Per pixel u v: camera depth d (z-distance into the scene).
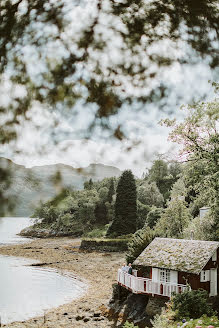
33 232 75.25
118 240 48.34
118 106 2.30
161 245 20.92
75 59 2.27
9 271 35.00
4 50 2.12
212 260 18.70
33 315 20.00
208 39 2.46
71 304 22.31
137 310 18.78
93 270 35.84
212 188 12.77
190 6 2.41
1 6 2.17
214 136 11.59
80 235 68.69
